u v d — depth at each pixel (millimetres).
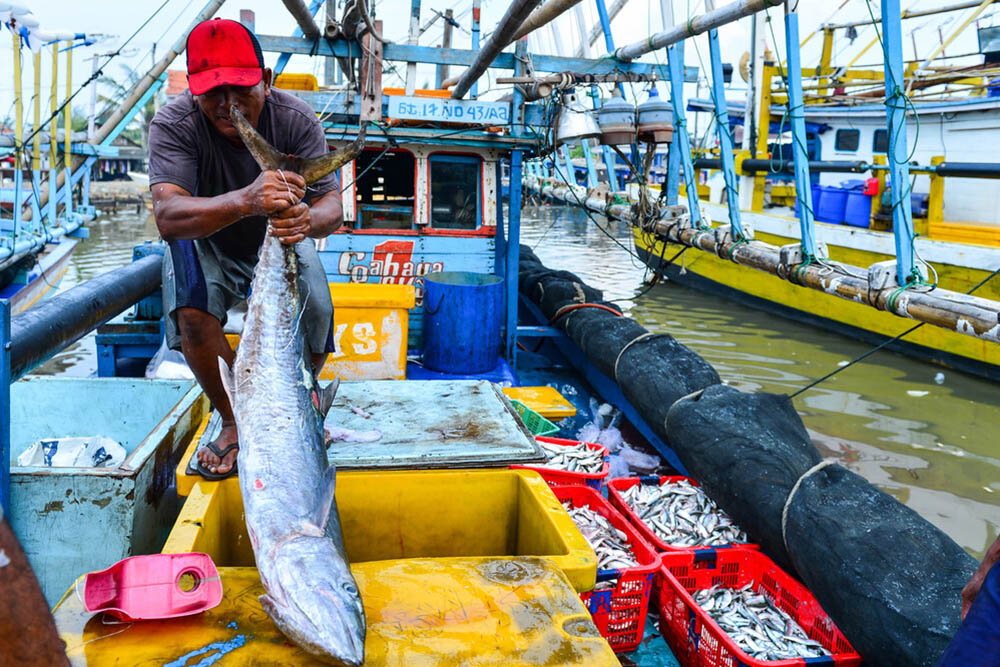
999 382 8953
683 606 3311
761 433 4195
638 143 7609
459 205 7145
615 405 6863
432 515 3158
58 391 4555
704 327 12008
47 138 12508
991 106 11656
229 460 2955
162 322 7148
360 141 2291
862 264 11367
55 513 3133
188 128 2742
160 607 2057
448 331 6629
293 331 2311
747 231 7469
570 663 1952
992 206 11945
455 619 2117
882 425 7355
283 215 2250
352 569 2375
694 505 4227
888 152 5363
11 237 9805
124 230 26359
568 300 8555
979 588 2006
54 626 895
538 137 6805
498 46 5301
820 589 3178
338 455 3135
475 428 3555
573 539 2594
